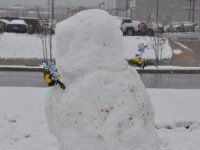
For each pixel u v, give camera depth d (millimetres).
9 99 10633
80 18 4711
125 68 4551
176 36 44500
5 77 18703
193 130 8055
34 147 6852
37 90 12547
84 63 4477
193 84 16828
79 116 4234
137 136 4164
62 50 4633
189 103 10438
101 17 4668
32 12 77000
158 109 9586
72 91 4359
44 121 8297
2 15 84688
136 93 4402
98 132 4156
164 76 19594
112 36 4605
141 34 36000
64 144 4250
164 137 7469
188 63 24703
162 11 82500
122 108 4246
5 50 28062
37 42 29266
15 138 7398
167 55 26609
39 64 24094
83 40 4586
